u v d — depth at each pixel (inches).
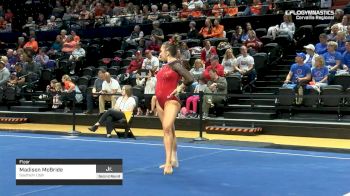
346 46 518.3
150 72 577.3
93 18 857.5
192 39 688.4
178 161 343.0
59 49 802.8
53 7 988.6
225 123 512.7
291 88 498.0
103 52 774.5
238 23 717.3
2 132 526.6
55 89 642.8
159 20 788.6
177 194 247.8
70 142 438.0
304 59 528.7
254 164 331.0
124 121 465.1
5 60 724.7
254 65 586.6
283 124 488.4
